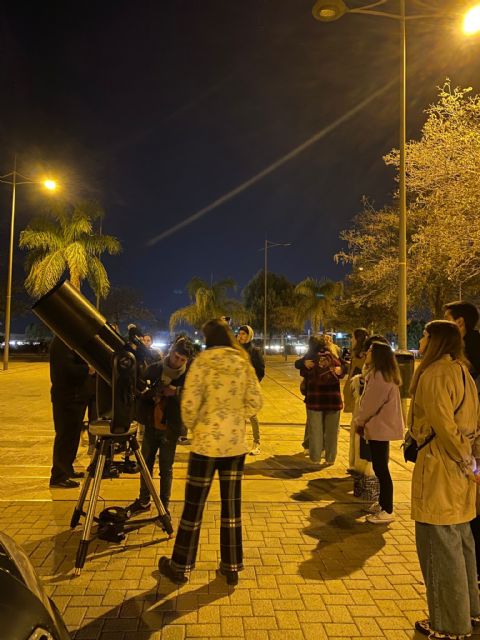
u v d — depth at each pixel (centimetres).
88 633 341
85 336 456
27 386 1825
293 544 488
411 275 1927
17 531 503
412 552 473
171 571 403
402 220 1188
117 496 605
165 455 533
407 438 370
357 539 501
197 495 404
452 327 359
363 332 728
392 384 543
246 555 463
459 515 340
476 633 351
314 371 762
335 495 630
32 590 240
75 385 633
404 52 1171
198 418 414
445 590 340
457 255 1281
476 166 1189
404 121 1184
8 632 204
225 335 432
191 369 413
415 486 351
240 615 366
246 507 586
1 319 4538
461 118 1277
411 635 348
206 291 3325
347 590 404
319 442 759
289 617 365
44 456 784
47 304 446
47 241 2772
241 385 413
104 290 2894
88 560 445
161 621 356
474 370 397
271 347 5072
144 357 555
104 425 457
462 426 348
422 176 1339
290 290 5309
